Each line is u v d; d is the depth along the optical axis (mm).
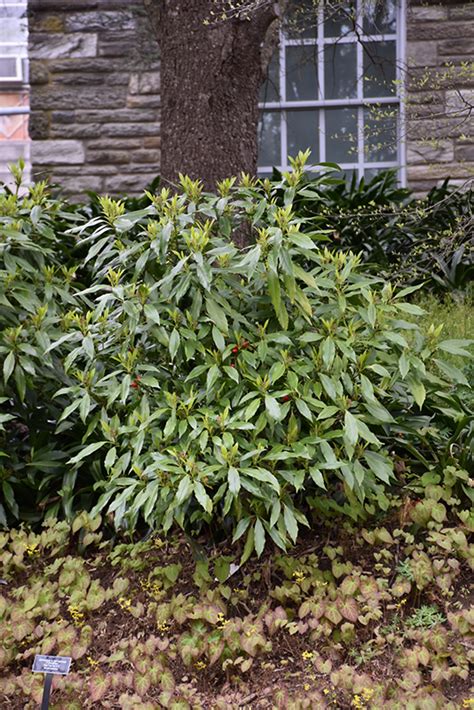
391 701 2904
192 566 3717
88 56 8852
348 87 8930
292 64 8984
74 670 3281
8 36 9477
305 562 3641
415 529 3680
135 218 3836
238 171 5473
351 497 3568
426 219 6871
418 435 3895
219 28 5387
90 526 3766
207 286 3373
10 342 3797
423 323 5363
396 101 8695
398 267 5719
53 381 4164
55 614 3441
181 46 5461
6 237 4113
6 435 4305
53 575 3805
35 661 2896
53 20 8883
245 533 3744
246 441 3381
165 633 3400
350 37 8820
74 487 4180
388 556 3533
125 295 3625
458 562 3467
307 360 3564
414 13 8336
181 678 3209
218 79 5414
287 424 3637
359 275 3811
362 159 8906
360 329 3717
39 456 4027
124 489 3590
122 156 8844
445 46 8305
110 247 3904
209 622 3303
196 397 3562
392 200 7086
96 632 3461
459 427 3809
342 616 3287
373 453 3545
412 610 3385
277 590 3408
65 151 8859
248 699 3061
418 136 8016
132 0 8805
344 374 3504
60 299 4332
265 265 3508
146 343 3855
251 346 3637
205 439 3279
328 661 3100
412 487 3809
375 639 3242
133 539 3980
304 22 8234
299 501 3863
